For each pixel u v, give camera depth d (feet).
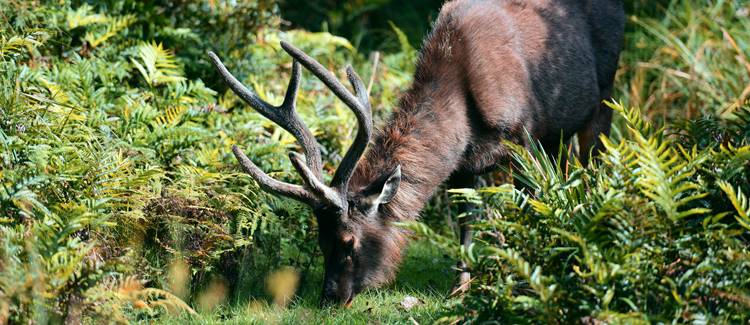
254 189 32.68
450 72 34.19
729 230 23.63
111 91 35.40
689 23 53.98
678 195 24.64
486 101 34.30
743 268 22.27
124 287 23.98
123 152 31.37
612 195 23.77
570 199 25.49
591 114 39.75
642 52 54.80
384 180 30.99
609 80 41.37
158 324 27.78
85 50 37.81
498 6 36.73
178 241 29.71
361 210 31.19
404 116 33.45
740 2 53.52
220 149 34.37
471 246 23.81
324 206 30.58
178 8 42.52
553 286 21.65
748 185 25.44
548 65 36.99
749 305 21.77
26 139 27.35
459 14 35.73
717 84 49.26
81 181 27.86
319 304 31.24
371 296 33.01
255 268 32.32
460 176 36.24
